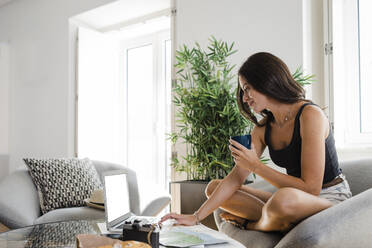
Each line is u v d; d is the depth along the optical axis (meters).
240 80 1.59
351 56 2.52
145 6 3.74
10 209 2.31
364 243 1.23
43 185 2.57
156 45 4.17
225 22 2.90
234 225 1.67
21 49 4.81
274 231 1.50
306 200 1.31
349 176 1.83
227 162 2.42
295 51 2.54
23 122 4.74
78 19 4.19
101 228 1.51
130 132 4.39
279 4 2.62
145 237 1.11
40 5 4.55
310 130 1.43
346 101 2.52
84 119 4.12
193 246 1.12
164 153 4.02
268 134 1.67
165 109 4.05
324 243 1.21
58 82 4.27
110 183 1.48
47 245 1.29
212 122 2.49
